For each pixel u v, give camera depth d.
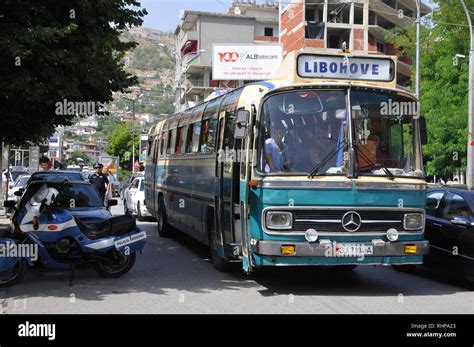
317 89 8.52
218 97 11.53
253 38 66.75
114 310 7.60
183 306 7.85
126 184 29.56
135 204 22.05
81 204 11.13
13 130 13.87
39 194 9.60
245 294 8.66
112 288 9.07
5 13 9.09
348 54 8.93
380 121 8.59
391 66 9.09
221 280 9.84
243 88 9.79
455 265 9.40
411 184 8.46
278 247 7.96
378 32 55.25
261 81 9.28
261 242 8.06
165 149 16.23
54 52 9.13
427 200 10.74
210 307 7.81
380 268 11.39
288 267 11.24
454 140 25.44
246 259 8.55
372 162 8.41
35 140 15.03
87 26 9.83
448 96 25.62
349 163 8.23
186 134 13.66
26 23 9.14
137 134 78.75
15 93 9.97
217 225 10.45
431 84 27.08
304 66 8.76
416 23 28.73
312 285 9.45
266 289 9.06
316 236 8.03
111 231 9.67
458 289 9.33
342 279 10.05
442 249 9.72
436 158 26.22
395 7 58.97
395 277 10.40
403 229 8.44
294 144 8.30
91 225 9.74
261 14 71.44
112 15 10.14
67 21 9.56
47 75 9.44
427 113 26.34
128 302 8.08
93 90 11.83
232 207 9.45
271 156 8.28
